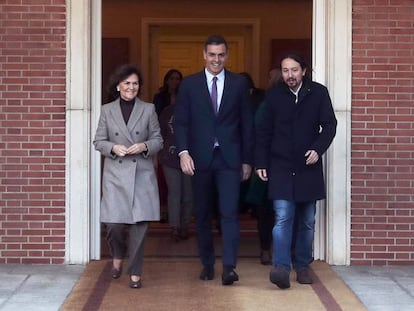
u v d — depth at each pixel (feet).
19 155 28.27
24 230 28.37
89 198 28.68
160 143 25.30
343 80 28.40
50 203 28.35
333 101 28.43
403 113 28.53
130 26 41.96
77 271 27.71
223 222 25.81
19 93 28.22
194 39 43.06
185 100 25.86
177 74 34.68
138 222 24.97
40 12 28.19
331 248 28.63
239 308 23.75
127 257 28.86
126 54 41.88
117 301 24.38
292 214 25.53
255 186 28.30
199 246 26.76
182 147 25.61
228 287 25.99
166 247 32.60
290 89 25.62
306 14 42.19
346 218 28.53
